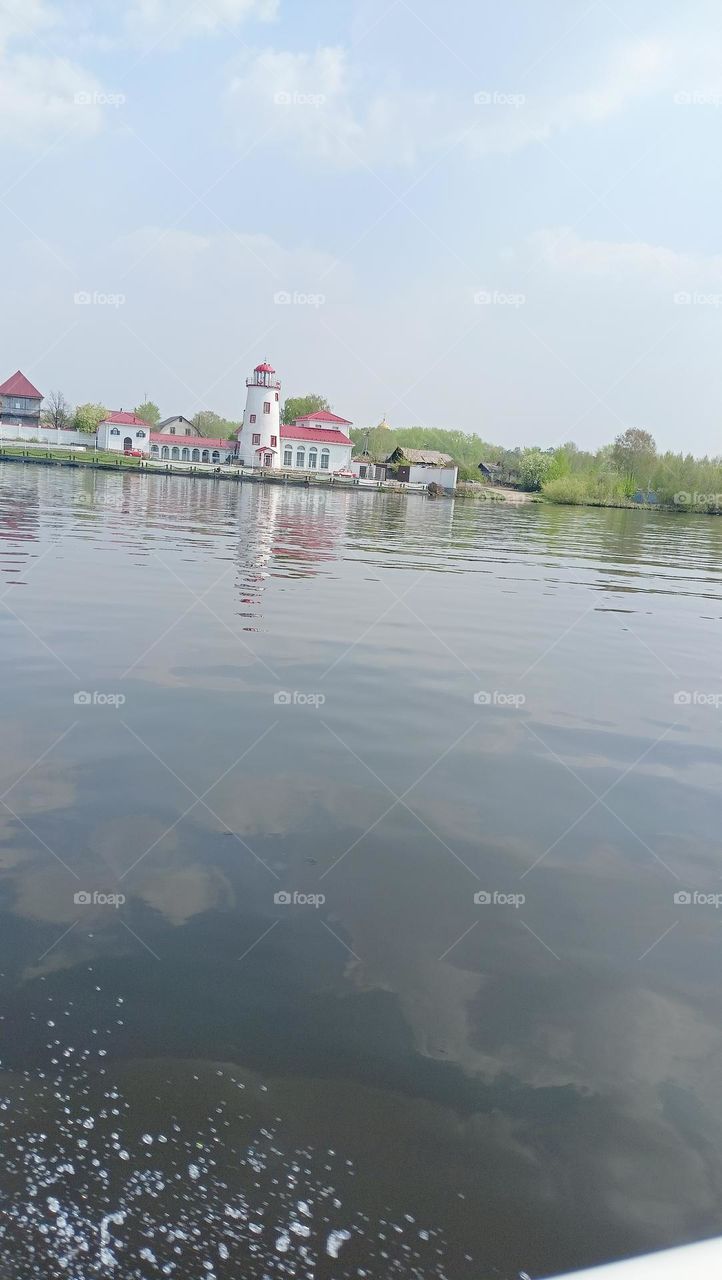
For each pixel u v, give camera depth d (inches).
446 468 3666.3
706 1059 116.6
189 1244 83.1
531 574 774.5
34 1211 85.4
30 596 472.4
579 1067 113.2
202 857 169.5
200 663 337.7
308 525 1238.3
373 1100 104.4
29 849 168.9
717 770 243.4
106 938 137.9
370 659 365.4
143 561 665.0
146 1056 109.8
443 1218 87.9
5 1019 115.5
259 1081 106.5
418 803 205.2
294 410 5531.5
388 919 149.9
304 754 236.7
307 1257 82.5
